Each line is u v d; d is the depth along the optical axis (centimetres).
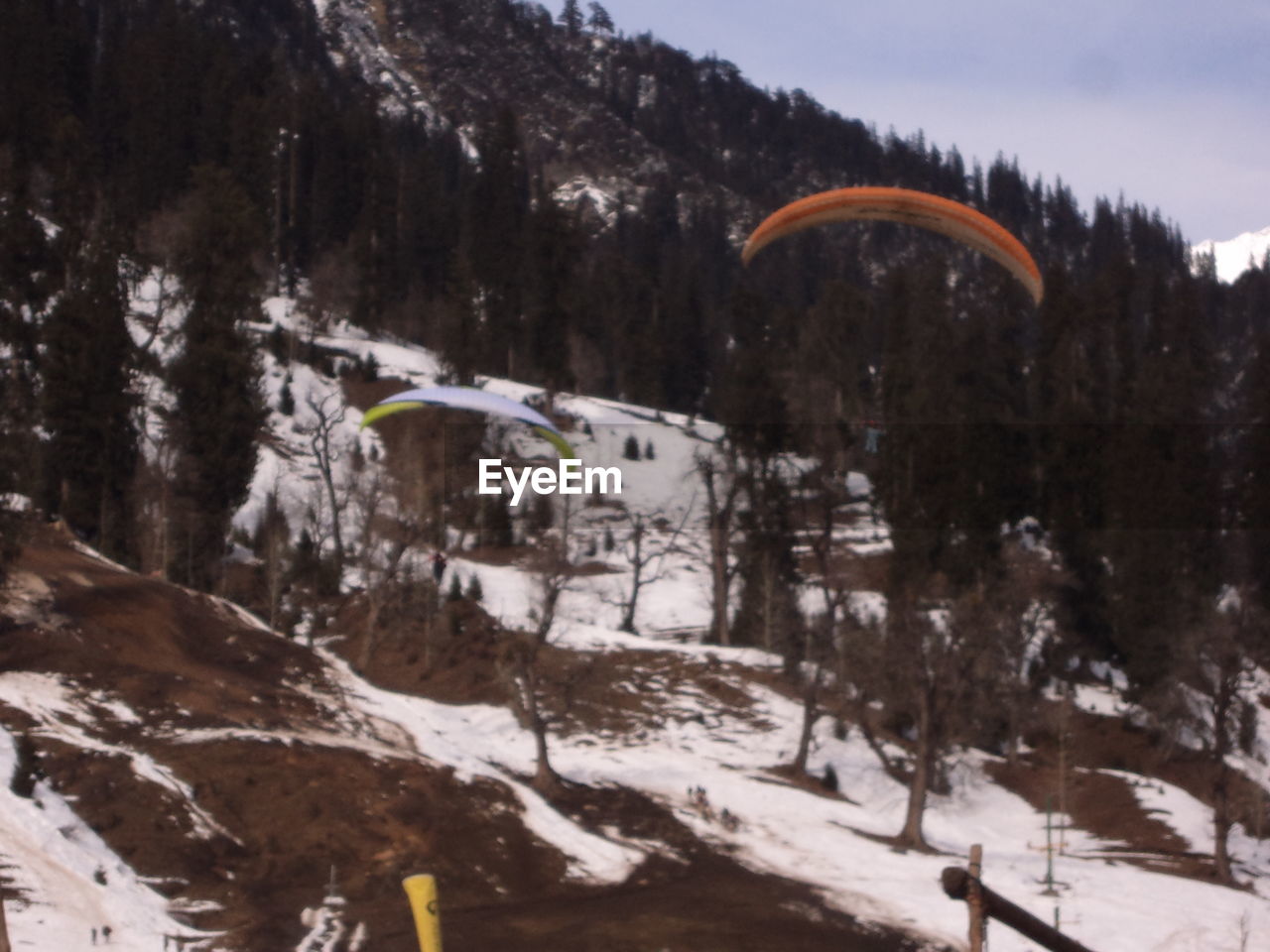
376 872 3328
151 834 3212
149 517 6066
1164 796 5041
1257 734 5984
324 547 6962
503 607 6450
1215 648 4978
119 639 4356
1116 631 6209
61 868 2883
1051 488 6950
